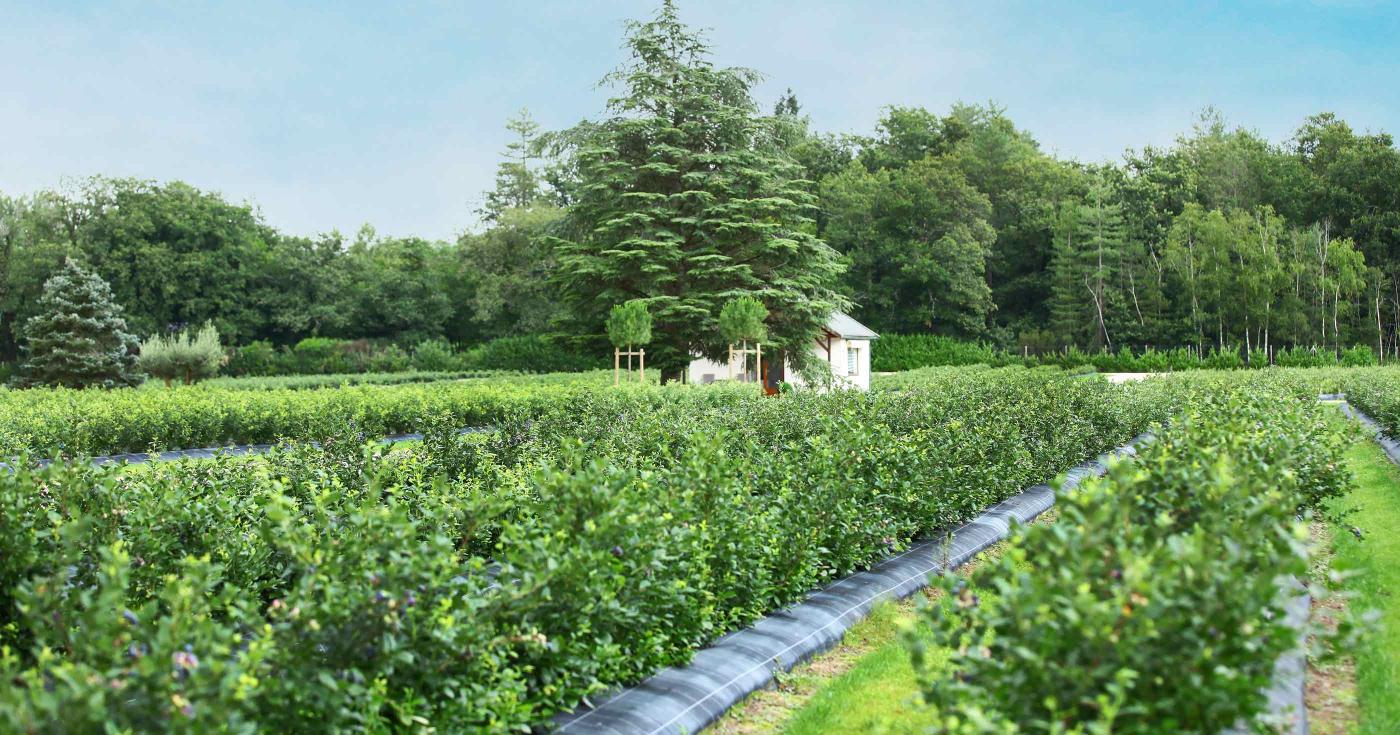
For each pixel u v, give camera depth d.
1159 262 57.91
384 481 7.11
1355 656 4.94
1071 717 2.93
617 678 4.77
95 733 2.69
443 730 3.75
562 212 49.56
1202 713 2.91
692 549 5.20
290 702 3.36
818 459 6.94
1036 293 62.50
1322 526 8.22
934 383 13.60
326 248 55.62
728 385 19.86
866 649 5.82
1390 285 53.50
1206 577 2.92
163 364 32.53
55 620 3.60
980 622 3.30
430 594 3.80
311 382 37.38
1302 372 29.30
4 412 13.05
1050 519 9.47
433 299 52.34
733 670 5.12
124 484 5.80
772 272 28.17
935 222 58.00
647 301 25.83
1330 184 57.47
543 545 4.31
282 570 5.27
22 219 47.50
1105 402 13.03
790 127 30.72
